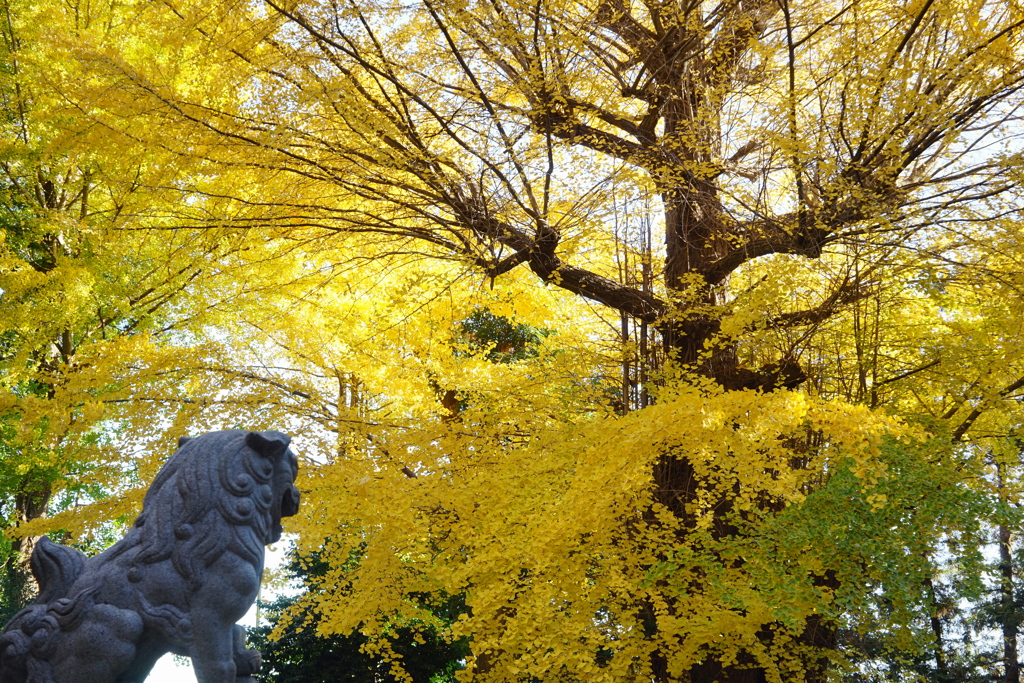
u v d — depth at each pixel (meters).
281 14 6.09
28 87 9.73
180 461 3.59
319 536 5.70
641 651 5.28
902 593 5.18
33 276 8.99
